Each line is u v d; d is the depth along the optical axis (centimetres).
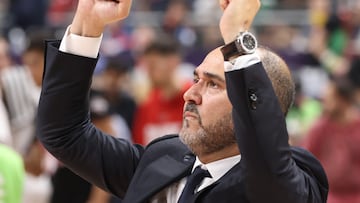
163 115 1562
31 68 1464
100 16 677
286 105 663
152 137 1569
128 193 695
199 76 664
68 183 1197
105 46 2158
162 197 691
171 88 1555
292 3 2172
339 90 1462
